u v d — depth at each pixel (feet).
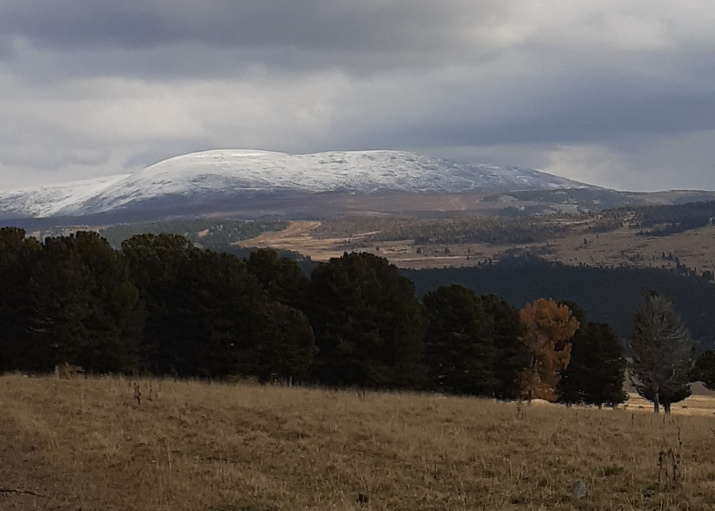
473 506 63.10
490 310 294.05
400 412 108.99
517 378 296.10
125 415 94.84
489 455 79.97
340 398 124.06
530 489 67.87
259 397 117.29
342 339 236.02
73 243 219.00
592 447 86.07
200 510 59.88
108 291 216.13
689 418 126.41
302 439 85.92
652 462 77.51
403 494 66.03
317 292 244.42
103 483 65.51
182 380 176.24
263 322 222.28
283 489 65.46
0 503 58.90
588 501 64.80
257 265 252.01
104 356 211.41
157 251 254.47
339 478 70.28
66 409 96.02
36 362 206.59
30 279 204.23
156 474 68.33
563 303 338.54
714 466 76.28
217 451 78.79
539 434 92.84
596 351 303.48
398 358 243.19
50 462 70.64
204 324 225.97
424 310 278.46
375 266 249.55
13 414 88.07
